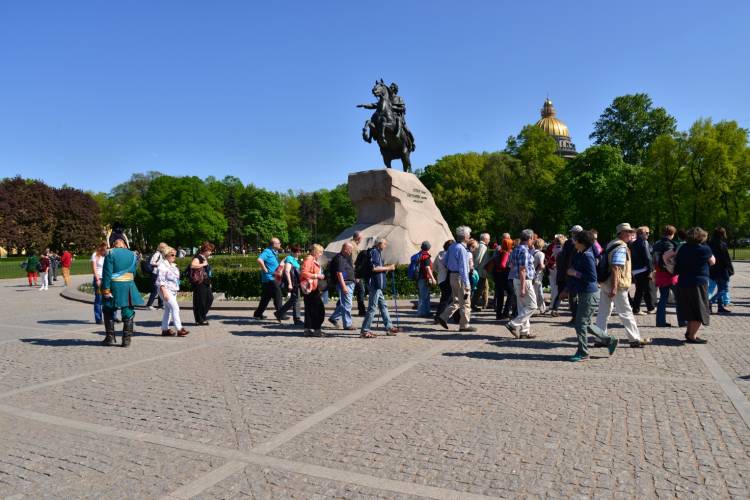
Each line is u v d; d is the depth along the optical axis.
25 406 5.74
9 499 3.62
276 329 10.96
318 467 4.04
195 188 72.38
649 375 6.58
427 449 4.34
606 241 52.59
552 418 5.05
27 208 63.19
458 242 10.29
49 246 66.31
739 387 5.95
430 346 8.76
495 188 56.75
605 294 8.40
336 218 91.25
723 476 3.77
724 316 11.66
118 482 3.85
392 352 8.31
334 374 6.93
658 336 9.30
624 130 56.25
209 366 7.55
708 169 43.06
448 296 10.88
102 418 5.29
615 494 3.54
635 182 50.03
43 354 8.61
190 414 5.37
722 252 11.95
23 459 4.30
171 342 9.59
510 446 4.38
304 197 109.50
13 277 34.62
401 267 15.90
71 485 3.82
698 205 43.75
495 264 11.73
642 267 12.02
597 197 50.16
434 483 3.74
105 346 9.25
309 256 10.05
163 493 3.66
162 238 71.06
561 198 56.91
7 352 8.80
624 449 4.28
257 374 7.01
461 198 57.28
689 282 8.57
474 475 3.86
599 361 7.44
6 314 14.38
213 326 11.45
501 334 9.91
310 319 9.93
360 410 5.38
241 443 4.55
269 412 5.38
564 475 3.83
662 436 4.54
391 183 18.05
